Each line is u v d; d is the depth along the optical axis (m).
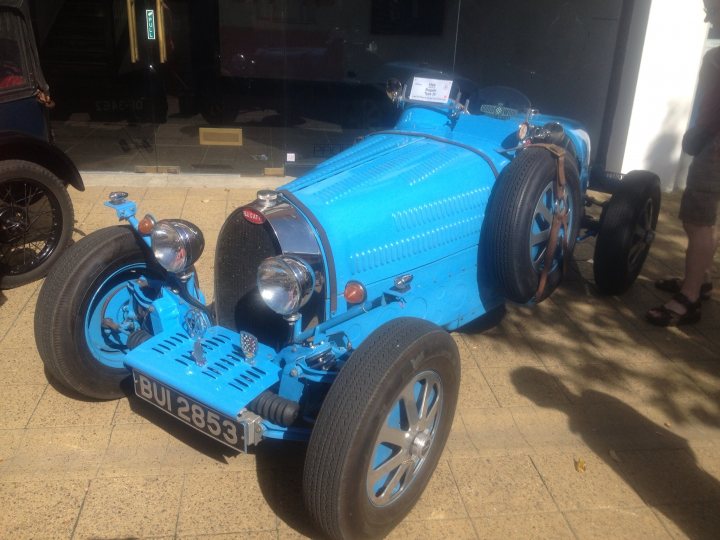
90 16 6.97
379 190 3.14
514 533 2.76
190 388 2.65
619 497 2.99
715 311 4.84
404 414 2.63
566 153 3.65
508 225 3.32
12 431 3.21
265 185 7.30
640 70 7.08
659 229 6.46
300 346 2.71
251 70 7.29
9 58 4.71
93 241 3.17
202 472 3.01
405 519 2.81
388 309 3.09
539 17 6.95
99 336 3.34
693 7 6.86
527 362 4.07
